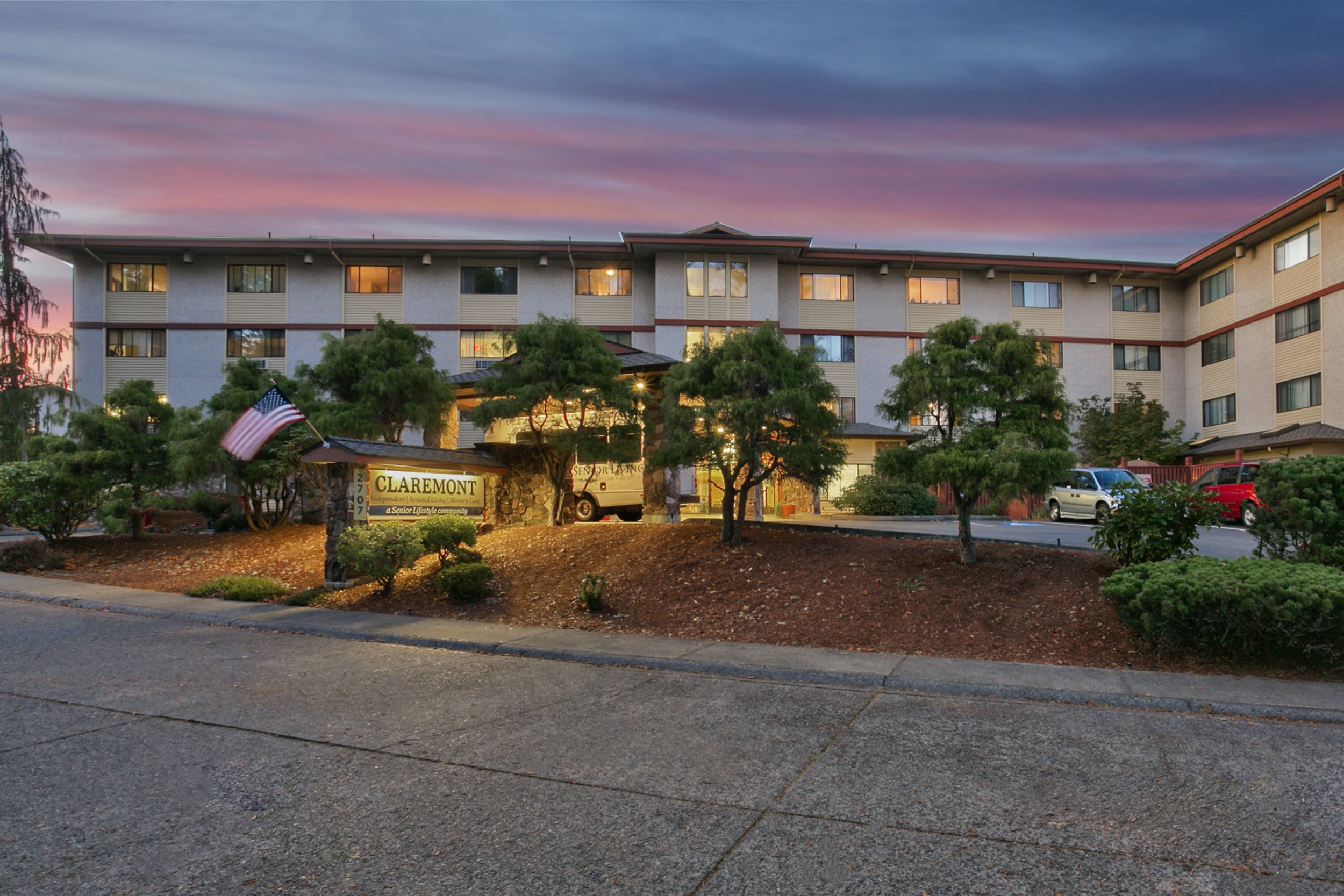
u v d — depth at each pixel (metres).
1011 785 4.54
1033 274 37.84
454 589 11.21
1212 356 37.00
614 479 18.52
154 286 34.31
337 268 34.91
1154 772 4.77
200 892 3.26
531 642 8.79
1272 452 31.44
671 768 4.83
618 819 4.04
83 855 3.60
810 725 5.80
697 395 12.63
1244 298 34.72
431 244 34.06
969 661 7.82
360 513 13.30
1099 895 3.26
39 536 22.59
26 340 32.72
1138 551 9.55
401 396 18.66
